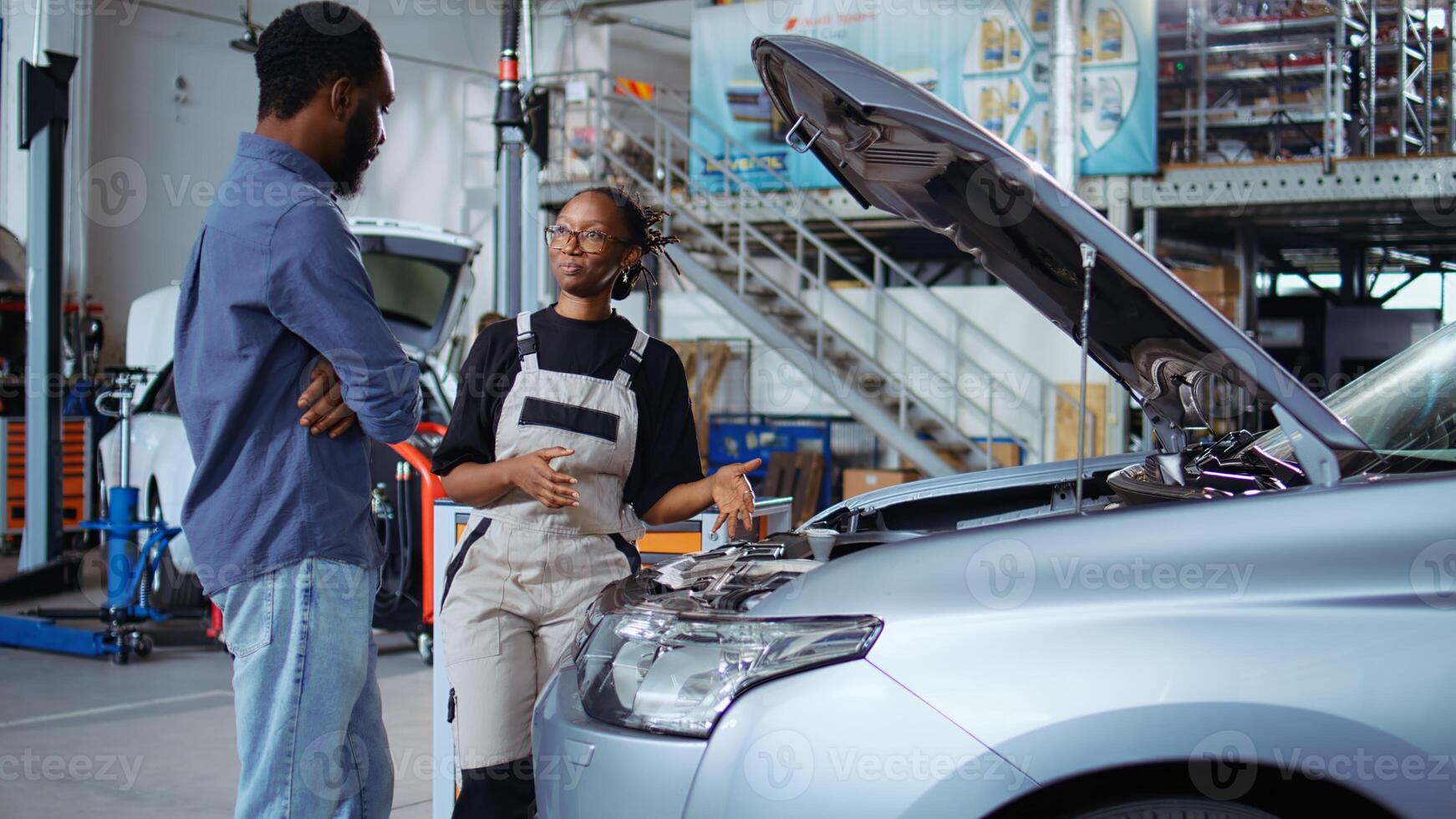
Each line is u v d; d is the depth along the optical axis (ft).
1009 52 33.78
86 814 11.00
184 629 20.61
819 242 33.81
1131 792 5.04
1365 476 5.53
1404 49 30.86
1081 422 5.82
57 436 24.06
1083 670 4.96
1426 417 6.25
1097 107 32.14
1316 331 38.06
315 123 6.49
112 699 15.75
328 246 6.24
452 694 7.63
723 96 37.58
